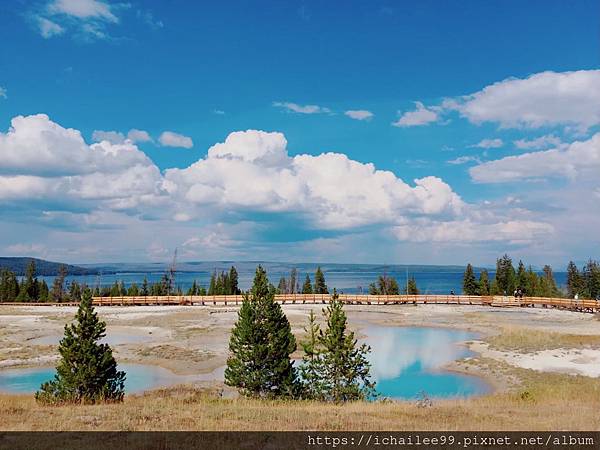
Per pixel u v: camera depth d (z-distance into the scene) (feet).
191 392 95.25
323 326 187.73
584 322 201.98
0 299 354.54
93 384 73.56
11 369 124.98
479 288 352.90
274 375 80.64
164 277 384.88
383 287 389.60
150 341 163.84
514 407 67.92
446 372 122.31
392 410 64.39
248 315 81.71
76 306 276.62
